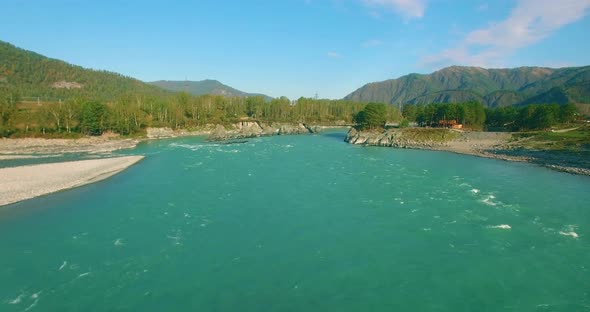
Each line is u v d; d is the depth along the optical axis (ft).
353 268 96.02
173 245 109.60
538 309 77.30
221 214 138.31
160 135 468.75
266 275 92.27
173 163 252.01
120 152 312.71
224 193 168.55
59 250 105.60
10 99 440.04
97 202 153.38
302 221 131.03
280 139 469.57
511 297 82.02
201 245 109.91
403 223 128.57
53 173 203.10
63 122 386.73
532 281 88.69
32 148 324.19
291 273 93.30
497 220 131.54
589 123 444.55
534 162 269.23
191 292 84.33
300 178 202.59
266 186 182.91
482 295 82.94
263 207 147.23
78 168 219.41
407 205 149.89
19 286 86.12
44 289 84.99
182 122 521.65
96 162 241.55
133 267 95.66
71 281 88.43
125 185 184.03
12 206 147.33
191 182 191.11
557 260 99.45
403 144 381.60
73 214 137.69
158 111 508.94
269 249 107.34
